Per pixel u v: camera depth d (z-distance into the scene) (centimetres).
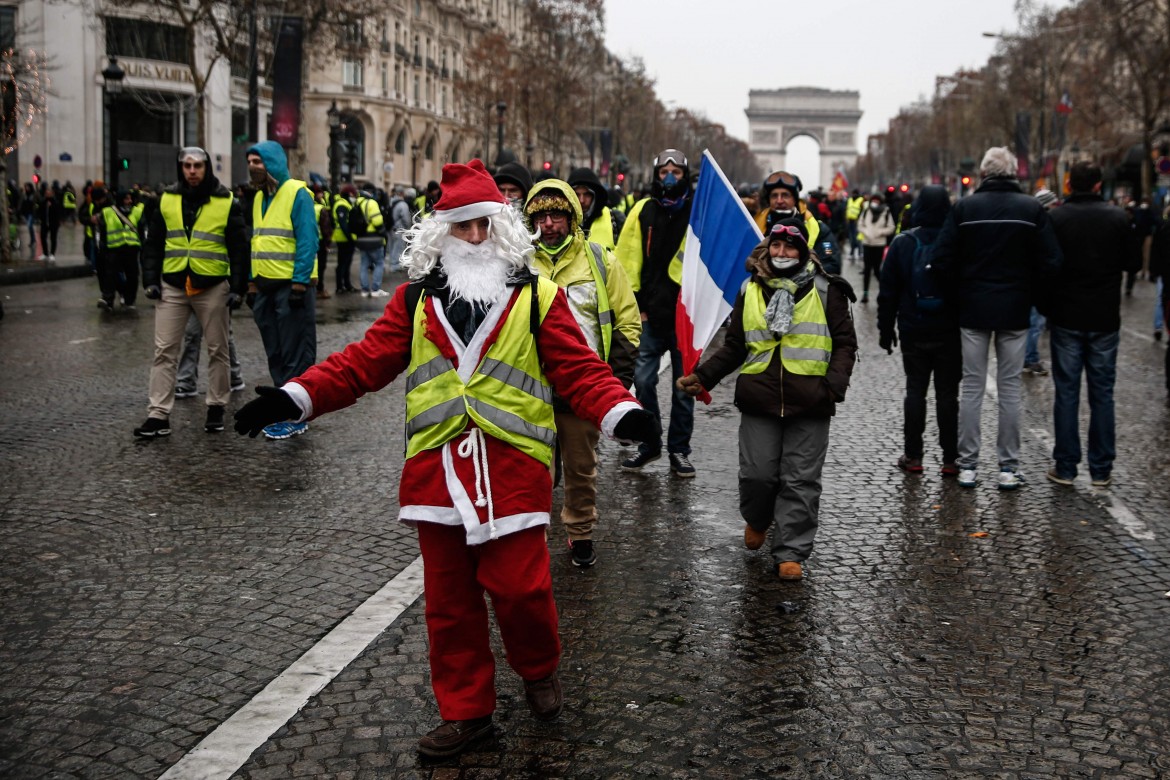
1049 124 6203
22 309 1847
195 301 917
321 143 6800
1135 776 398
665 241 817
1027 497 785
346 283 2309
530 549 409
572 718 437
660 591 583
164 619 528
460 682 412
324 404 402
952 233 793
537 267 634
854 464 876
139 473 796
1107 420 815
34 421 962
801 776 396
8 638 504
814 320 609
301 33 3186
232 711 437
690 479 822
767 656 500
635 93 8081
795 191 858
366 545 643
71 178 5000
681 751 412
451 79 8300
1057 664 495
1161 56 4044
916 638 523
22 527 664
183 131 5341
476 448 398
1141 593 589
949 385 841
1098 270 802
